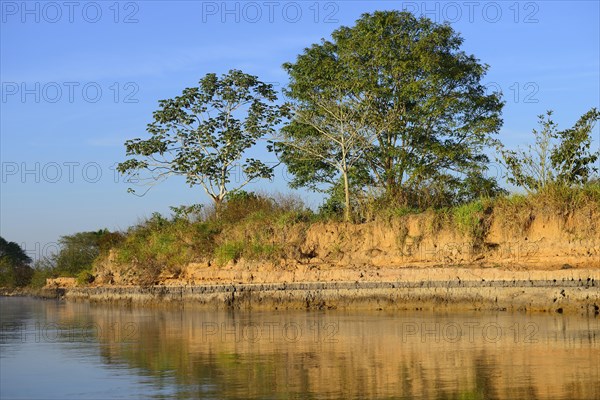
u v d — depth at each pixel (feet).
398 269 99.35
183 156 153.38
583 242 89.71
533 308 87.10
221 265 121.49
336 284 103.76
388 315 90.63
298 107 138.51
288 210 128.77
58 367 58.49
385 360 57.16
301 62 134.31
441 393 45.42
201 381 50.78
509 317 82.53
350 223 112.27
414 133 130.93
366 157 134.21
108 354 64.90
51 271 216.33
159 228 148.15
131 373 54.70
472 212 98.73
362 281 101.71
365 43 129.18
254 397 45.52
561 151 103.45
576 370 50.88
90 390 48.80
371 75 129.39
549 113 105.70
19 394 48.19
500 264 93.40
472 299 91.97
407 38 130.11
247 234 122.11
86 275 169.07
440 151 128.26
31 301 168.35
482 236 97.66
